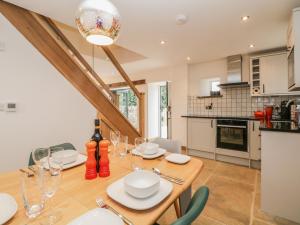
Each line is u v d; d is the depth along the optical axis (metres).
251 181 2.62
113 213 0.66
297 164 1.68
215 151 3.65
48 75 2.31
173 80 4.75
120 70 2.87
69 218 0.66
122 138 1.94
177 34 2.63
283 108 2.90
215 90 4.34
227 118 3.47
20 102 2.06
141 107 3.68
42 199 0.79
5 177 1.02
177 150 1.68
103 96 2.72
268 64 3.22
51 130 2.36
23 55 2.07
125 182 0.83
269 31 2.56
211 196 2.19
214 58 3.97
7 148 1.98
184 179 1.00
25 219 0.66
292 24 1.99
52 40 2.20
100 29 1.09
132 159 1.36
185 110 4.53
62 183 0.95
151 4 1.87
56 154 1.24
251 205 1.99
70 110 2.57
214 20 2.22
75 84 2.40
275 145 1.78
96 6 1.05
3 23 1.91
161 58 3.96
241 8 1.96
